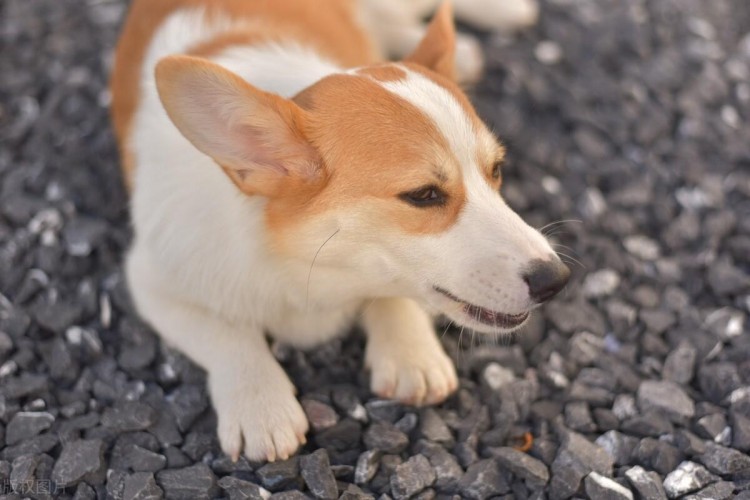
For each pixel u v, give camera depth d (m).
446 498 1.06
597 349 1.16
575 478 1.06
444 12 1.11
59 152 1.30
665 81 1.39
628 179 1.30
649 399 1.11
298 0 1.24
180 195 1.08
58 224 1.23
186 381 1.12
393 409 1.10
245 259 1.06
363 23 1.34
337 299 1.08
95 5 1.45
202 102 1.00
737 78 1.40
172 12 1.20
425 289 1.04
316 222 1.02
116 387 1.12
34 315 1.17
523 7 1.44
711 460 1.07
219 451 1.08
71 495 1.05
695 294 1.21
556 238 1.24
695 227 1.25
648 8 1.48
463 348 1.16
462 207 1.02
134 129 1.15
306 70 1.09
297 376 1.13
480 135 1.03
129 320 1.16
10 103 1.35
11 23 1.42
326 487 1.04
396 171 1.01
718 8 1.49
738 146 1.32
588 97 1.37
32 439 1.08
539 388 1.13
